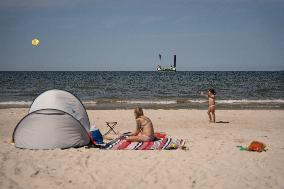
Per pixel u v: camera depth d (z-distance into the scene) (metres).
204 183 7.19
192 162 8.73
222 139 12.12
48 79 84.12
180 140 10.86
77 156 9.29
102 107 25.27
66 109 11.01
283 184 7.14
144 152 9.74
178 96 35.84
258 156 9.41
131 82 69.69
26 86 53.78
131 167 8.28
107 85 57.81
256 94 37.88
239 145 10.91
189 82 69.62
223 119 18.31
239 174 7.79
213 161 8.85
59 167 8.27
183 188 6.91
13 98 33.09
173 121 17.55
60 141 10.30
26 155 9.40
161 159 9.00
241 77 98.94
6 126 15.70
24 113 20.38
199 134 13.29
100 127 15.60
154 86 55.31
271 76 105.88
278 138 12.44
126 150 9.98
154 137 10.90
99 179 7.43
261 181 7.32
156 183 7.19
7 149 10.15
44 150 10.00
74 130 10.45
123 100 30.98
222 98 33.25
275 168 8.27
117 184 7.13
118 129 15.02
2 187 6.91
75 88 49.97
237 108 24.47
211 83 64.31
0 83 62.56
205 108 24.20
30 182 7.22
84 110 11.92
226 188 6.91
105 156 9.30
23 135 10.38
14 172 7.84
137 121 10.81
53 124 10.31
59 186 7.01
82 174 7.76
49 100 10.98
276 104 27.12
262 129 14.92
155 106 25.73
